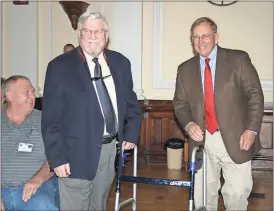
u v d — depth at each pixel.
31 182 2.54
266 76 5.66
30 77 6.05
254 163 5.57
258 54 5.66
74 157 2.47
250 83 2.80
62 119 2.46
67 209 2.63
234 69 2.81
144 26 5.92
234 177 2.93
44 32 6.11
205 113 2.91
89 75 2.44
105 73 2.52
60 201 2.62
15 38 6.05
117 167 2.70
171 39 5.88
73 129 2.44
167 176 5.14
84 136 2.45
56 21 6.09
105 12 5.90
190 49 5.83
